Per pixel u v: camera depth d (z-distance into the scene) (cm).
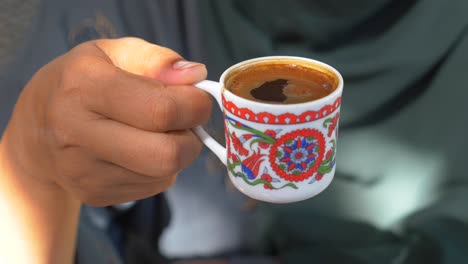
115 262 59
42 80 42
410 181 64
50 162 43
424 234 62
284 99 39
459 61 59
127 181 41
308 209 67
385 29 62
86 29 63
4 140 45
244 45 63
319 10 61
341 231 67
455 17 59
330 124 39
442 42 60
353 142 65
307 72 42
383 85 62
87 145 40
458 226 60
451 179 62
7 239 46
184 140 40
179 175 65
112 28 64
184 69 40
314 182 40
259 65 43
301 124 38
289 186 40
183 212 67
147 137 39
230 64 65
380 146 65
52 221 46
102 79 39
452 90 60
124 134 39
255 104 38
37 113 42
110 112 39
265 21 63
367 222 66
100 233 61
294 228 67
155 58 41
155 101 39
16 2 64
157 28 64
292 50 63
